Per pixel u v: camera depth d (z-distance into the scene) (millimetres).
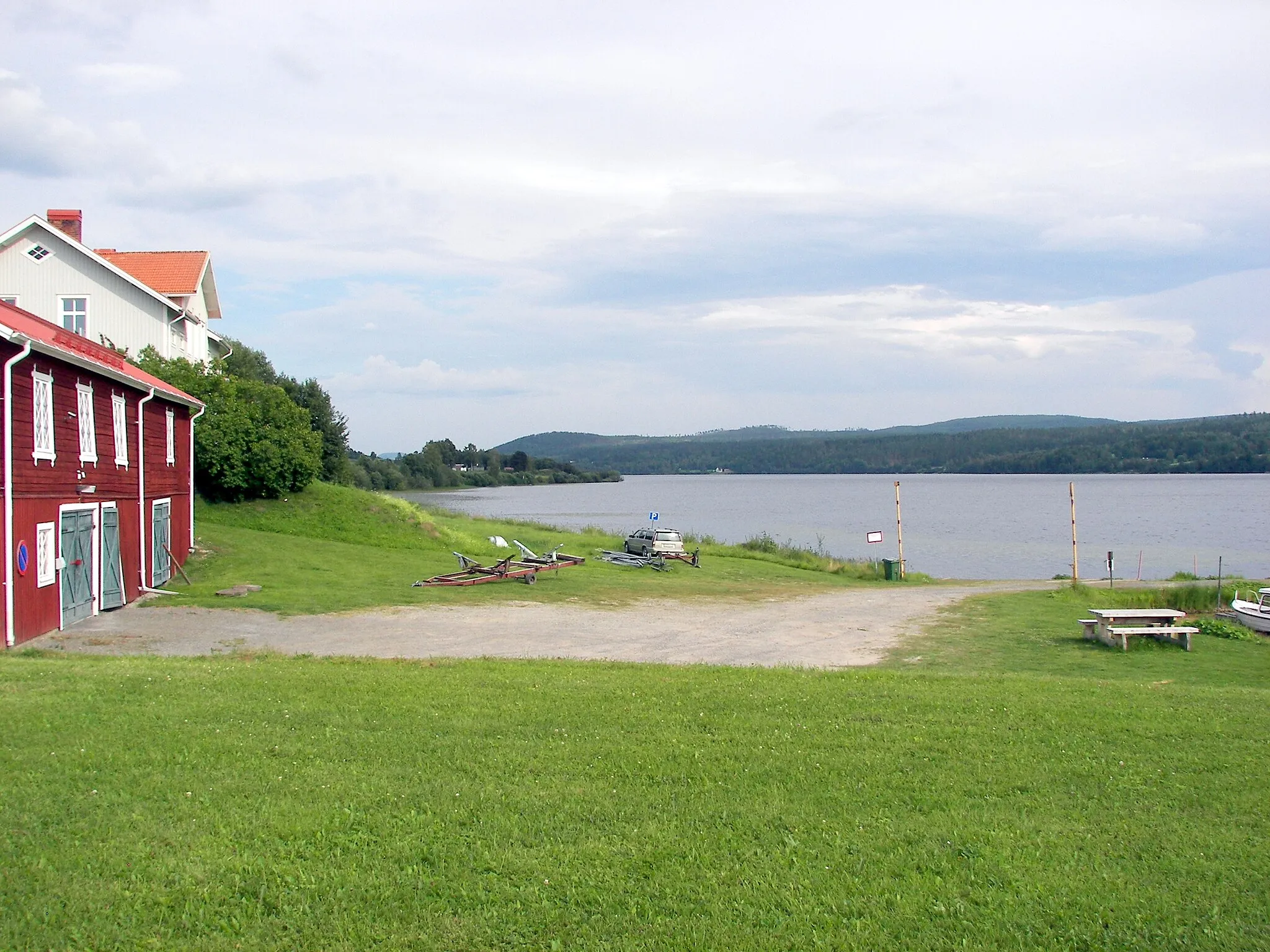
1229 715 12469
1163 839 7891
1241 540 75375
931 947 6219
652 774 9172
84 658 16781
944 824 8102
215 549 33500
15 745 9180
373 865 7086
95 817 7602
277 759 9188
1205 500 142250
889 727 11117
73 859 6891
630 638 22562
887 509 124375
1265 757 10258
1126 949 6254
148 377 28516
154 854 7059
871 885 6969
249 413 41438
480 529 53812
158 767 8781
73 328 39562
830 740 10469
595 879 6961
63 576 20953
